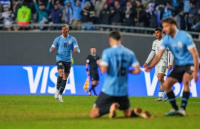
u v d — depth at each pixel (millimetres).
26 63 84750
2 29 87750
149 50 80938
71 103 48500
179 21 79062
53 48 52438
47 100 54344
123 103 31938
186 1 81312
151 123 29297
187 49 34375
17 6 85625
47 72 72000
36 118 32750
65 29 52219
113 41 31641
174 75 34719
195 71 33406
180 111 33875
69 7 82812
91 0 84812
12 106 43844
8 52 85125
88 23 82562
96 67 69375
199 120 31391
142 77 69438
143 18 80188
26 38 84625
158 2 80812
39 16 84562
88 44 82500
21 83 72812
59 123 29453
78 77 71500
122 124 28750
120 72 31266
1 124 29125
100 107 31734
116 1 81812
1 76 73688
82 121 30359
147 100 56469
